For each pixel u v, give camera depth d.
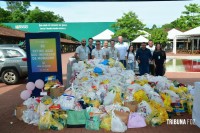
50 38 8.92
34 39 8.92
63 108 6.75
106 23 35.78
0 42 32.59
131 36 46.19
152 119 6.60
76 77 9.05
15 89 12.02
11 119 7.20
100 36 28.95
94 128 6.25
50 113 6.43
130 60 13.04
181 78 15.18
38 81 8.47
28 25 37.47
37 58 8.98
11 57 13.46
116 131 6.12
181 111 7.55
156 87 8.47
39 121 6.43
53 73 9.02
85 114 6.52
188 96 7.91
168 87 8.45
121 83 8.12
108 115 6.48
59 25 36.50
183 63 26.11
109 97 7.11
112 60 10.09
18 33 34.97
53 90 7.98
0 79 14.37
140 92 7.37
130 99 7.23
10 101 9.48
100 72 8.97
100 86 7.77
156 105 7.12
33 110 7.08
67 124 6.44
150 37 47.16
